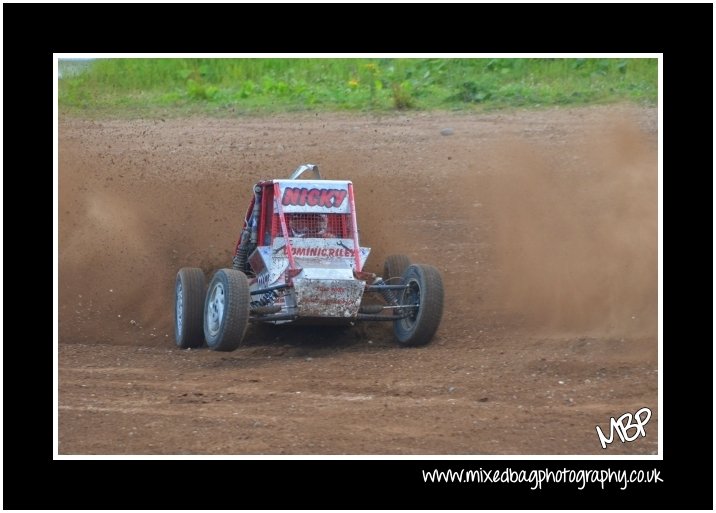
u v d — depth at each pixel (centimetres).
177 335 4241
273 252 4006
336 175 6172
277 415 3019
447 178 6072
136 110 7850
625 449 2745
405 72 8488
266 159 6462
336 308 3803
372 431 2859
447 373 3494
